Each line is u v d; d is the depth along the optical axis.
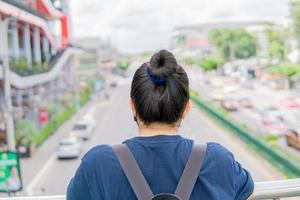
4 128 17.38
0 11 16.53
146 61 1.38
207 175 1.27
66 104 32.88
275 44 62.25
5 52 17.30
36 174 14.08
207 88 46.28
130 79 1.38
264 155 14.05
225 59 76.19
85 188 1.29
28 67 23.44
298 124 22.88
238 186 1.34
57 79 33.50
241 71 64.06
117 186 1.24
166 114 1.32
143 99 1.32
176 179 1.25
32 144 18.25
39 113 24.83
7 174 10.05
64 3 34.34
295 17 48.84
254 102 35.47
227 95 39.84
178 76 1.33
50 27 31.69
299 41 49.78
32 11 25.09
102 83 50.41
